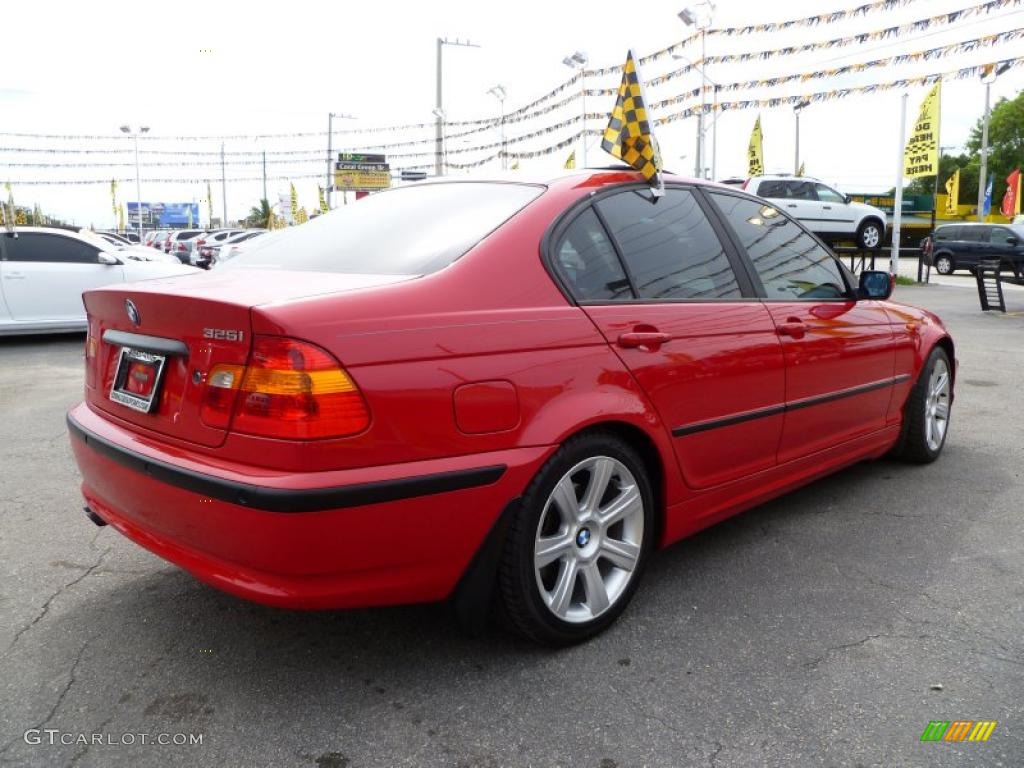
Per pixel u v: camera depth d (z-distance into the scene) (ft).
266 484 7.23
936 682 8.59
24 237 35.96
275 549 7.30
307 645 9.39
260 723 7.93
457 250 8.88
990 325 41.83
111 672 8.82
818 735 7.72
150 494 8.25
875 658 9.07
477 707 8.17
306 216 140.87
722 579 11.10
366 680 8.68
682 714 8.05
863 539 12.52
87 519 13.44
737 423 10.94
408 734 7.76
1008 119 184.24
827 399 12.66
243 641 9.48
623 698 8.32
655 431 9.71
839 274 13.70
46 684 8.58
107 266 37.22
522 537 8.46
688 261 10.85
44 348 35.04
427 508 7.80
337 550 7.45
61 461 17.06
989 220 160.45
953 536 12.64
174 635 9.61
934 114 64.59
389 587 7.91
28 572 11.32
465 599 8.52
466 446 8.02
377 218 10.52
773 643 9.40
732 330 10.84
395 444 7.61
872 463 16.66
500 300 8.59
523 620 8.77
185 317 7.97
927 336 15.65
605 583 9.70
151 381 8.55
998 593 10.68
